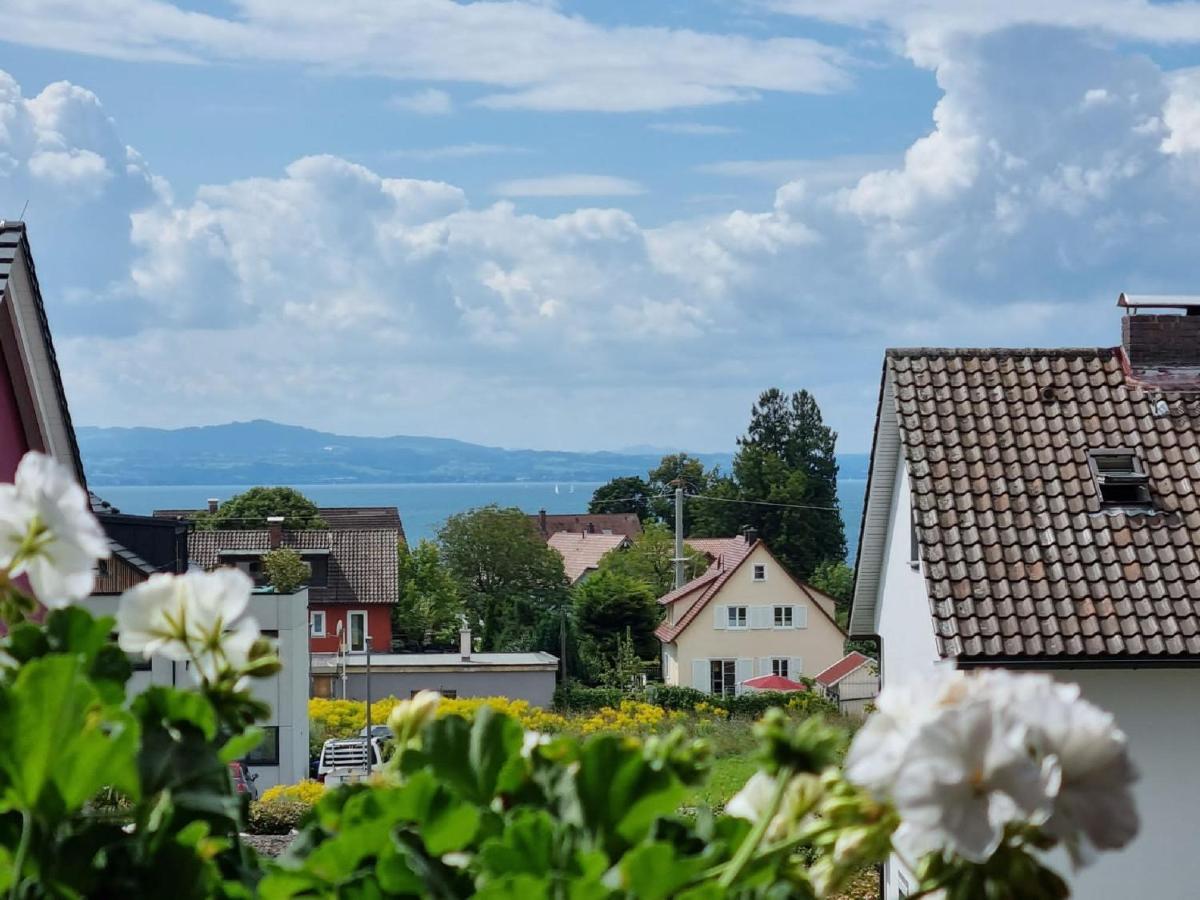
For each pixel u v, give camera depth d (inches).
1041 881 42.1
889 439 681.0
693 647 2107.5
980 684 45.4
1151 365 647.8
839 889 44.6
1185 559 569.9
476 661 1804.9
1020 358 659.4
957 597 557.0
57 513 52.4
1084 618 549.6
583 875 45.7
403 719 54.3
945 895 42.8
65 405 665.6
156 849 47.3
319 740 1396.4
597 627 2223.2
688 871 44.7
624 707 1531.7
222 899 50.1
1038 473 604.4
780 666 2113.7
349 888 48.1
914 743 41.5
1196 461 608.4
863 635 748.6
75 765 45.0
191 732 50.3
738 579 2119.8
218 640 52.2
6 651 52.4
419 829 48.8
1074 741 42.8
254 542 2229.3
